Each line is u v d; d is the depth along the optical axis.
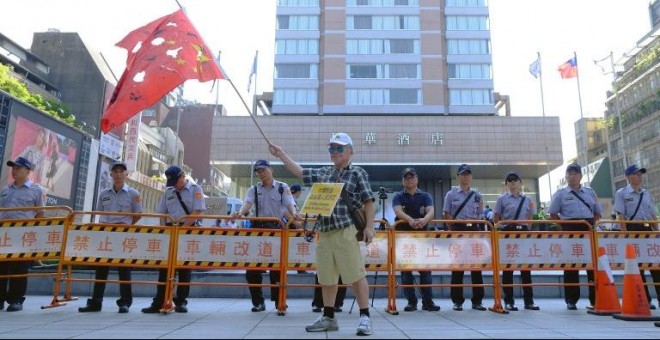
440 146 39.84
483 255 6.69
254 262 6.38
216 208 17.73
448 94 44.81
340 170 4.85
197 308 6.88
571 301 6.73
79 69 55.72
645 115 57.56
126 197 6.74
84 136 23.66
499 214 7.26
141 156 61.66
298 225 6.95
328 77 44.62
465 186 7.12
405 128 40.34
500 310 6.32
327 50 45.34
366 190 4.71
